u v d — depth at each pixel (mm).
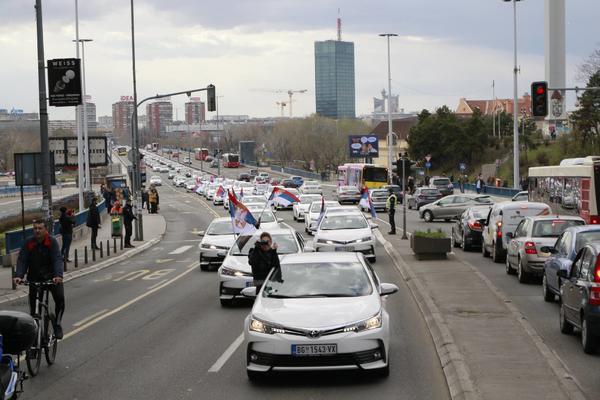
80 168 58969
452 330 13914
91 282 26359
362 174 82562
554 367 10867
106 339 14977
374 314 10914
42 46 26203
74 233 44469
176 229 54531
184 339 14617
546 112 33500
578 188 30594
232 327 15789
